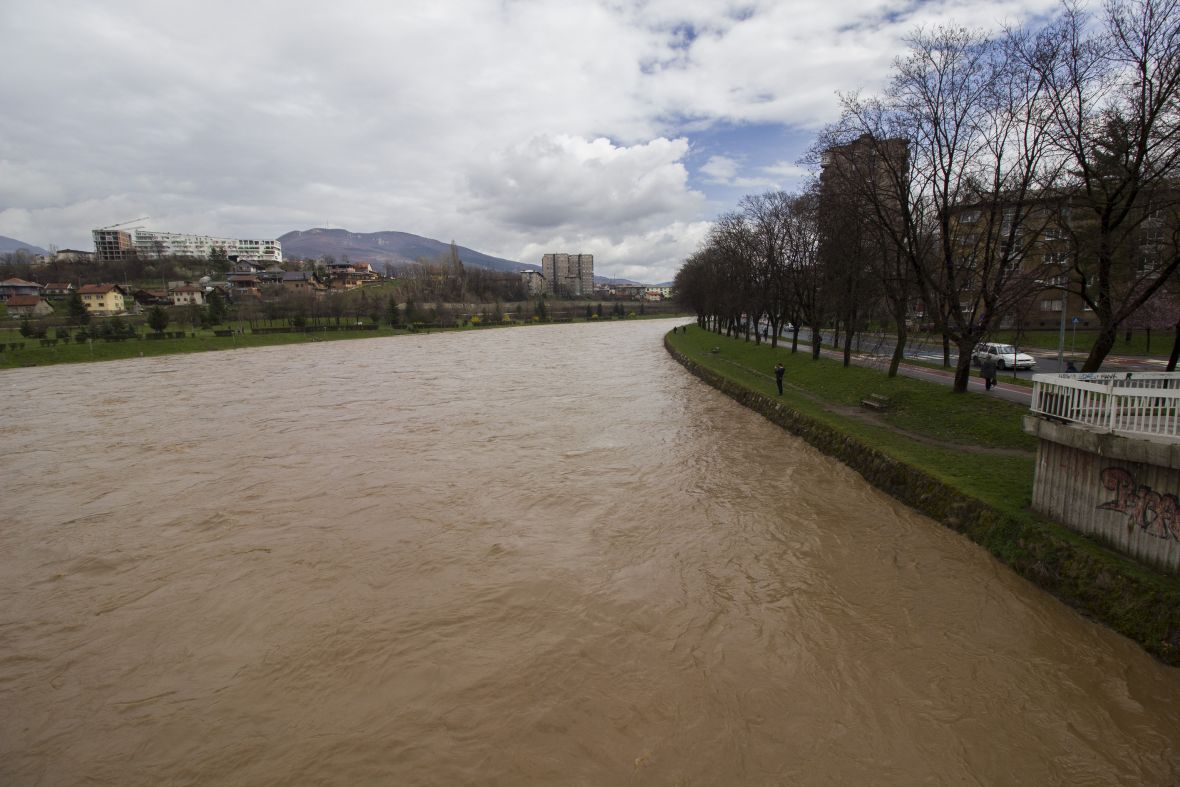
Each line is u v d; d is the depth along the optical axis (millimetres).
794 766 8445
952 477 16406
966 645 10922
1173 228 18953
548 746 8977
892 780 8156
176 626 12531
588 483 20688
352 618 12617
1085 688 9625
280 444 27141
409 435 28375
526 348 82000
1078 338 45250
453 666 10938
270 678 10789
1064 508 12766
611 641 11562
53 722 9867
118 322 74250
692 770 8430
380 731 9422
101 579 14656
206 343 79125
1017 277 23875
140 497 20406
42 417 34719
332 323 111875
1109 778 8031
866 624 11758
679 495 19281
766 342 63781
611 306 195500
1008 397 24125
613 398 38125
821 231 37062
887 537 15398
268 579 14375
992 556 13492
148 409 36719
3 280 139750
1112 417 11477
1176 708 9023
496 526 17156
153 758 9039
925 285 27141
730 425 29406
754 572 14047
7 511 19359
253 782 8516
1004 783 8039
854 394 30062
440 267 191875
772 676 10375
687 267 106438
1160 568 10570
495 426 30016
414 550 15719
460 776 8484
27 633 12438
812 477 20594
